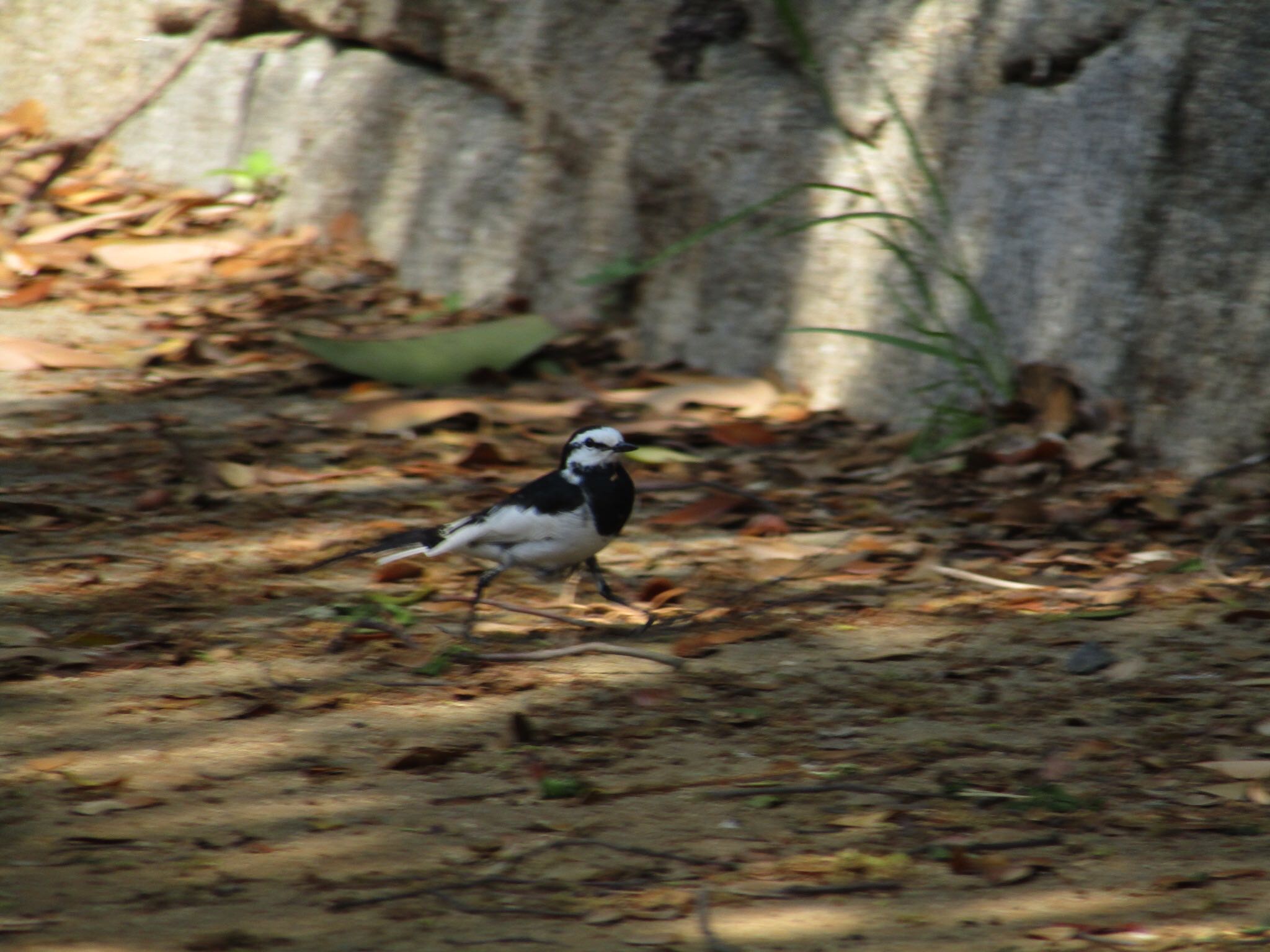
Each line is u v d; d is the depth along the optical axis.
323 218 20.95
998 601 10.03
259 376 16.59
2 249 20.14
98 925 5.31
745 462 13.97
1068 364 13.82
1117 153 13.51
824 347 15.90
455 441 14.43
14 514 11.95
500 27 19.11
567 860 6.00
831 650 9.09
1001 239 14.45
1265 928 5.23
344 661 8.80
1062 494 12.61
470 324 18.27
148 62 22.86
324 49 21.52
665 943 5.21
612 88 17.91
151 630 9.31
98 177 22.61
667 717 7.87
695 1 17.19
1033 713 7.89
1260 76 12.66
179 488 12.78
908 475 13.44
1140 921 5.35
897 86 15.30
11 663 8.58
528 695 8.27
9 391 15.86
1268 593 9.95
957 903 5.57
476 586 10.48
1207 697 8.04
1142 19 13.48
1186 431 12.92
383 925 5.36
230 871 5.87
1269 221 12.55
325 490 12.92
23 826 6.32
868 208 15.54
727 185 16.69
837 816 6.50
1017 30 14.32
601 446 9.20
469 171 19.47
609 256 17.97
